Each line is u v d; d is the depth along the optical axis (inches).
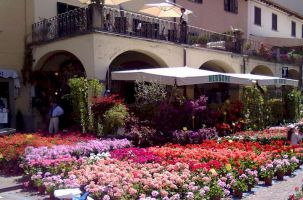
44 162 371.6
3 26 731.4
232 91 840.9
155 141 530.0
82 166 371.2
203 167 344.8
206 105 635.5
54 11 768.3
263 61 1013.2
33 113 748.0
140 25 693.3
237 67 913.5
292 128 534.3
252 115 719.7
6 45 735.1
